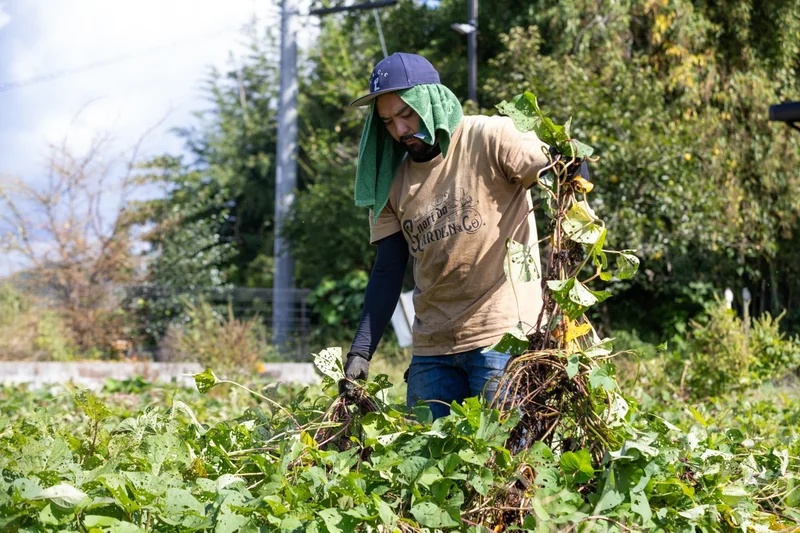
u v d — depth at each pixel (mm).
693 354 8117
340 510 2096
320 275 17031
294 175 18438
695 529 2414
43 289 15594
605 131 12781
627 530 2150
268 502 2051
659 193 12602
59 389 8711
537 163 3004
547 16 14891
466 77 16672
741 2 14539
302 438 2572
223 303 16578
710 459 2656
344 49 19969
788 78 15266
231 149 27422
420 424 2670
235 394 6812
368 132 3258
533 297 3238
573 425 2498
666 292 14273
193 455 2482
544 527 2098
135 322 15680
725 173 13844
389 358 12594
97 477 2125
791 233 14508
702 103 14695
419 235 3236
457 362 3264
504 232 3166
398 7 18203
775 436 3705
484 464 2301
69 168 16219
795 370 9367
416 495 2201
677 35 14367
